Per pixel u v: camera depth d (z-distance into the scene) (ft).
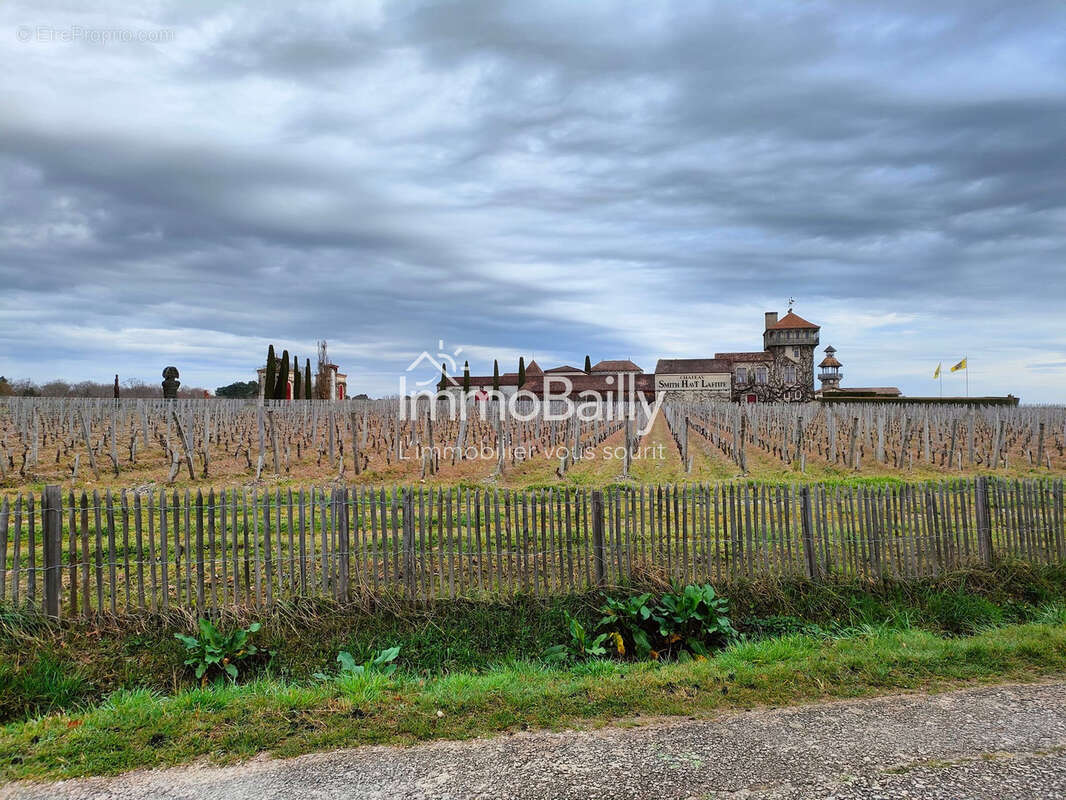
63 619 24.03
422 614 26.81
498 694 17.52
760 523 33.76
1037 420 86.74
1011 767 13.21
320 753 14.40
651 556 29.73
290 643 24.75
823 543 30.35
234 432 79.25
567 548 28.71
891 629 26.23
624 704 16.78
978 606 28.35
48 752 14.56
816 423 103.09
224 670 21.75
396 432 77.56
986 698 16.92
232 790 12.92
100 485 47.32
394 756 14.17
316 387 219.41
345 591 26.76
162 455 62.90
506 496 28.45
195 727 15.71
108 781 13.41
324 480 54.75
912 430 84.28
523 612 27.22
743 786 12.60
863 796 12.16
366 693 17.84
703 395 262.67
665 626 24.11
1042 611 28.30
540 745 14.58
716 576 29.58
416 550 30.42
